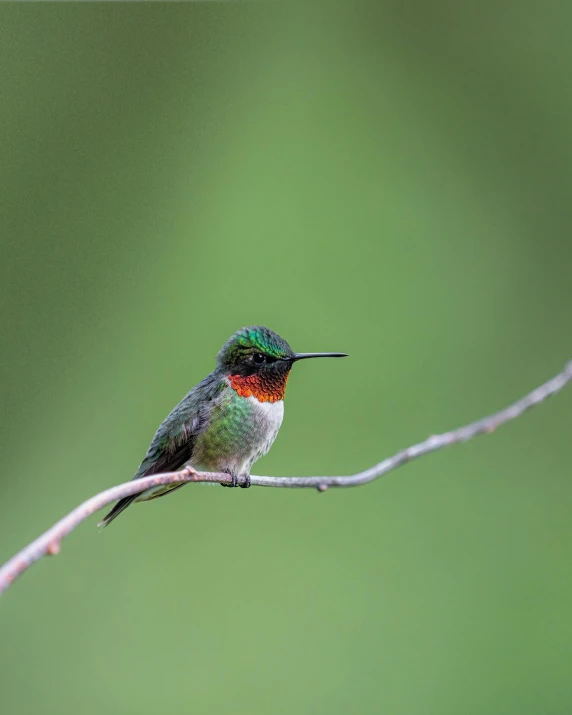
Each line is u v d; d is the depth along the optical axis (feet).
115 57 43.91
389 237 39.40
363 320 38.01
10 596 32.91
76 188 41.73
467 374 37.73
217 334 37.70
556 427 36.40
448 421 36.50
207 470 23.95
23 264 40.63
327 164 40.32
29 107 42.34
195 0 43.06
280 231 38.96
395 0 43.57
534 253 39.50
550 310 39.55
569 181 41.24
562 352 37.73
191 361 37.29
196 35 42.78
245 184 40.01
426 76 42.60
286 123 41.04
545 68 44.24
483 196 41.32
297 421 36.50
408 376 37.27
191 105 42.01
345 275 38.58
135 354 38.37
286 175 40.01
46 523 35.58
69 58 43.70
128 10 44.42
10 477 37.45
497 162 41.68
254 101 41.57
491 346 37.99
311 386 37.04
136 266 40.27
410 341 37.78
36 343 39.70
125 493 13.83
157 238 40.45
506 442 36.11
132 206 41.19
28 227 41.52
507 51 44.57
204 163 41.04
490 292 39.42
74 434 38.06
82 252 40.75
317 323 37.83
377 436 36.11
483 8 44.80
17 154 41.83
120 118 42.50
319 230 39.11
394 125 41.70
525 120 42.78
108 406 37.86
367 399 36.88
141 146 41.86
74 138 42.39
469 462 35.70
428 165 41.09
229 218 39.58
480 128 42.32
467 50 44.16
